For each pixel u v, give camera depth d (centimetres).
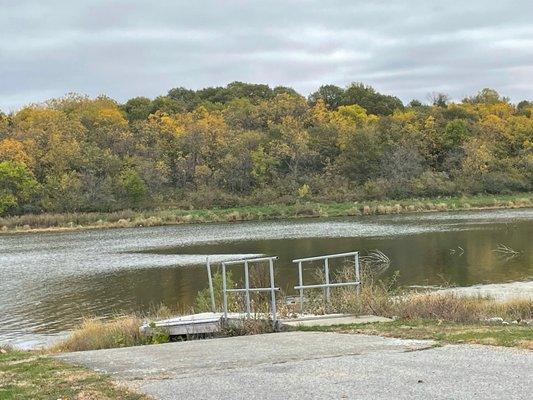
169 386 777
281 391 718
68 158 9988
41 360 1075
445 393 672
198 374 848
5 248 5741
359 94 15238
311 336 1159
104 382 824
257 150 10512
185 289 2859
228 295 1816
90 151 10275
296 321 1348
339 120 12138
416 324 1231
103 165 10062
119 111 14550
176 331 1447
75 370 935
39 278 3500
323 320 1349
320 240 4825
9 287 3209
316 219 7738
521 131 11550
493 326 1191
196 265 3675
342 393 693
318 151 10919
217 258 3959
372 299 1454
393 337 1084
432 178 9681
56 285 3209
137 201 9344
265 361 920
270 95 16475
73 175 9550
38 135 10719
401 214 7850
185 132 11344
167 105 14562
